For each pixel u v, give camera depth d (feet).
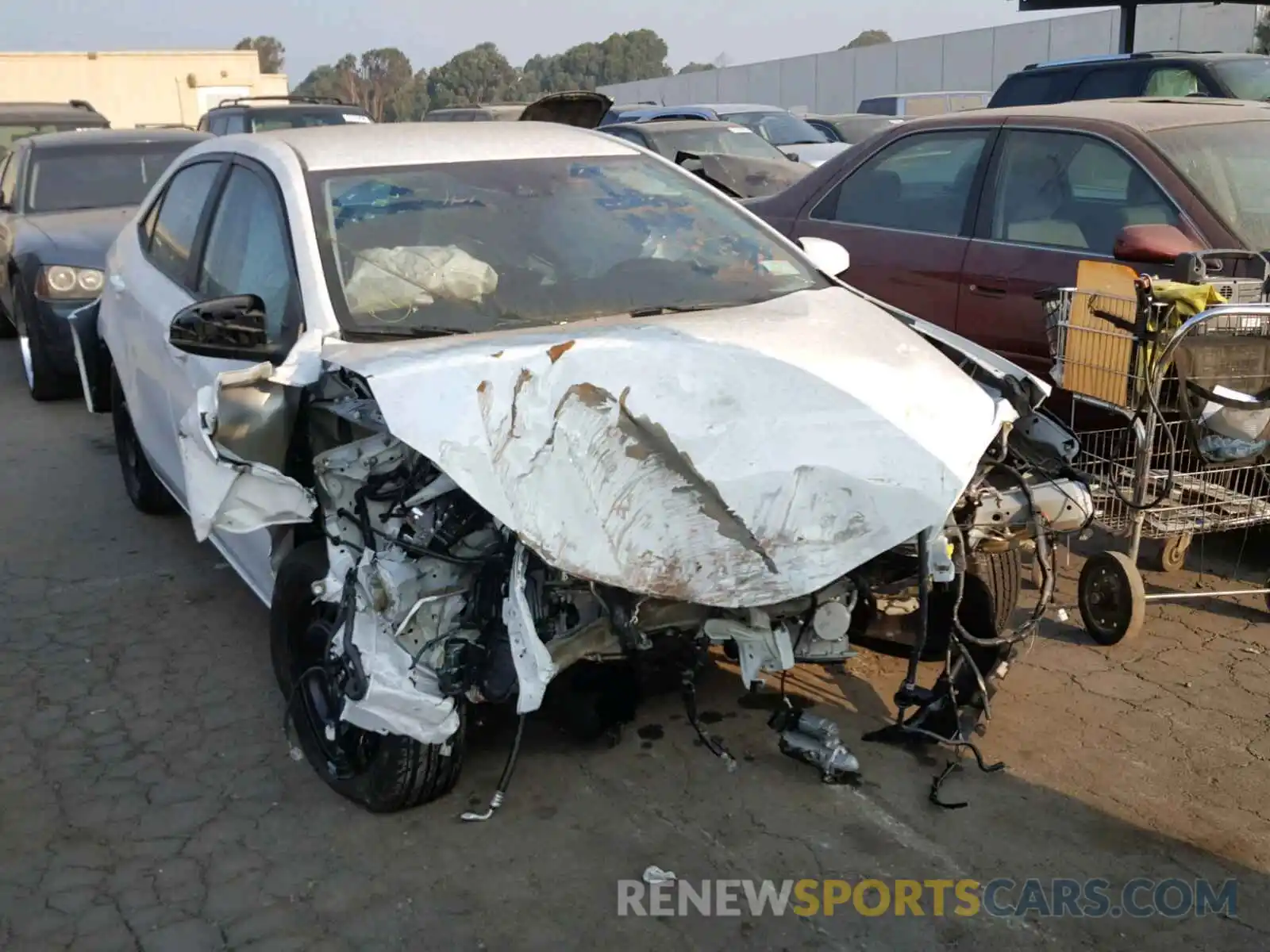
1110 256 17.29
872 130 55.47
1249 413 14.29
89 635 15.89
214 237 15.37
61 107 47.16
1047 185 18.76
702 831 11.35
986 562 13.01
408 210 13.51
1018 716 13.32
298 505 11.20
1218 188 17.15
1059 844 11.10
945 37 97.09
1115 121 18.37
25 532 19.74
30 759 12.90
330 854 11.12
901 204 21.06
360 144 14.71
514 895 10.50
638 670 11.95
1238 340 14.28
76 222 29.35
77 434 25.77
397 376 10.39
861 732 13.02
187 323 12.24
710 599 10.01
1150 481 15.05
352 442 11.68
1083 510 12.55
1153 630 15.43
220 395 10.77
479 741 12.85
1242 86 29.96
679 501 10.18
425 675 10.50
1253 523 15.15
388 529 10.82
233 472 10.84
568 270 13.39
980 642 12.21
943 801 11.76
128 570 18.06
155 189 18.86
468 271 12.89
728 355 11.30
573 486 10.07
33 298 27.30
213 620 16.30
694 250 14.37
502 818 11.59
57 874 10.94
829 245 16.29
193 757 12.87
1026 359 18.48
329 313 12.05
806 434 10.66
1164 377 14.30
